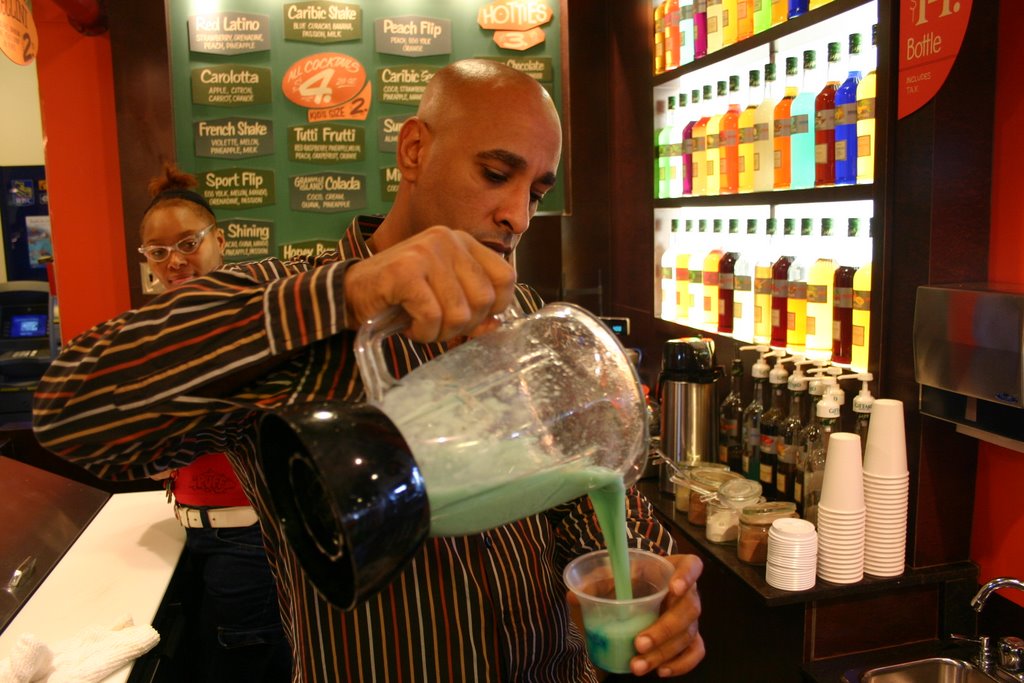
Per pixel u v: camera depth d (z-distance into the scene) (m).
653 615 0.87
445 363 0.73
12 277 5.63
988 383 1.63
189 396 0.74
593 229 3.60
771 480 2.34
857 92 2.01
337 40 3.27
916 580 1.91
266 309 0.71
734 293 2.66
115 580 1.95
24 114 5.53
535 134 1.08
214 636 2.40
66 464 3.70
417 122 1.17
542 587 1.12
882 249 1.92
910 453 1.92
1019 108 1.77
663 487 2.55
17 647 1.41
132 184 3.25
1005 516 1.87
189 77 3.21
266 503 0.99
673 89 3.08
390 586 0.98
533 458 0.73
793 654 1.91
